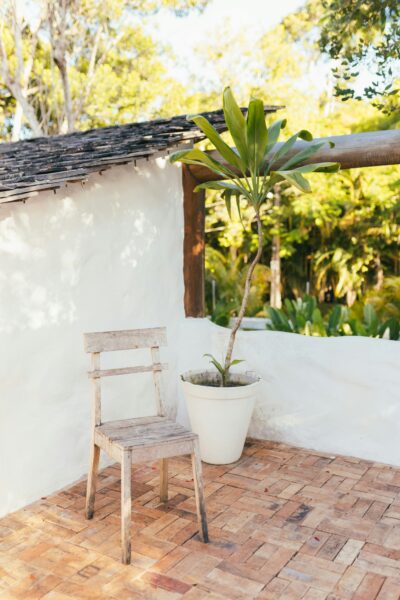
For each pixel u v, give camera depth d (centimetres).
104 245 385
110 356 392
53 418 349
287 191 1401
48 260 342
